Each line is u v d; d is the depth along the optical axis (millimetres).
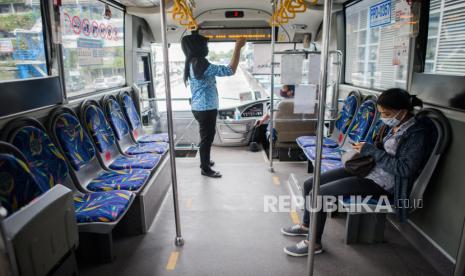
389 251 2574
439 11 2490
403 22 2912
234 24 5246
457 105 2207
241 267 2400
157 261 2488
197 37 3842
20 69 2342
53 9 2609
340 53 4461
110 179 2879
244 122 5641
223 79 6066
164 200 3572
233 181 4121
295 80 3844
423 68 2727
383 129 2732
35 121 2287
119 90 4184
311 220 1945
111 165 3250
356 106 3865
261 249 2627
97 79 3680
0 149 1756
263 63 4797
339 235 2809
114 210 2229
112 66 4141
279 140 4848
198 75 3828
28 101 2295
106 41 3918
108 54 3994
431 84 2494
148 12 4383
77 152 2705
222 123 5648
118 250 2631
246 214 3230
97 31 3646
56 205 1493
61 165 2383
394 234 2811
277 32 5289
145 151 3723
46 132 2428
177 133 5793
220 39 5312
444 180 2283
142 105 4926
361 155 2445
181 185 4012
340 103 4645
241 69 5922
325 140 4145
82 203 2357
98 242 2434
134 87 4574
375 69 3719
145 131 4883
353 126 3676
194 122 5754
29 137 2135
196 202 3520
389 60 3352
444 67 2465
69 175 2564
